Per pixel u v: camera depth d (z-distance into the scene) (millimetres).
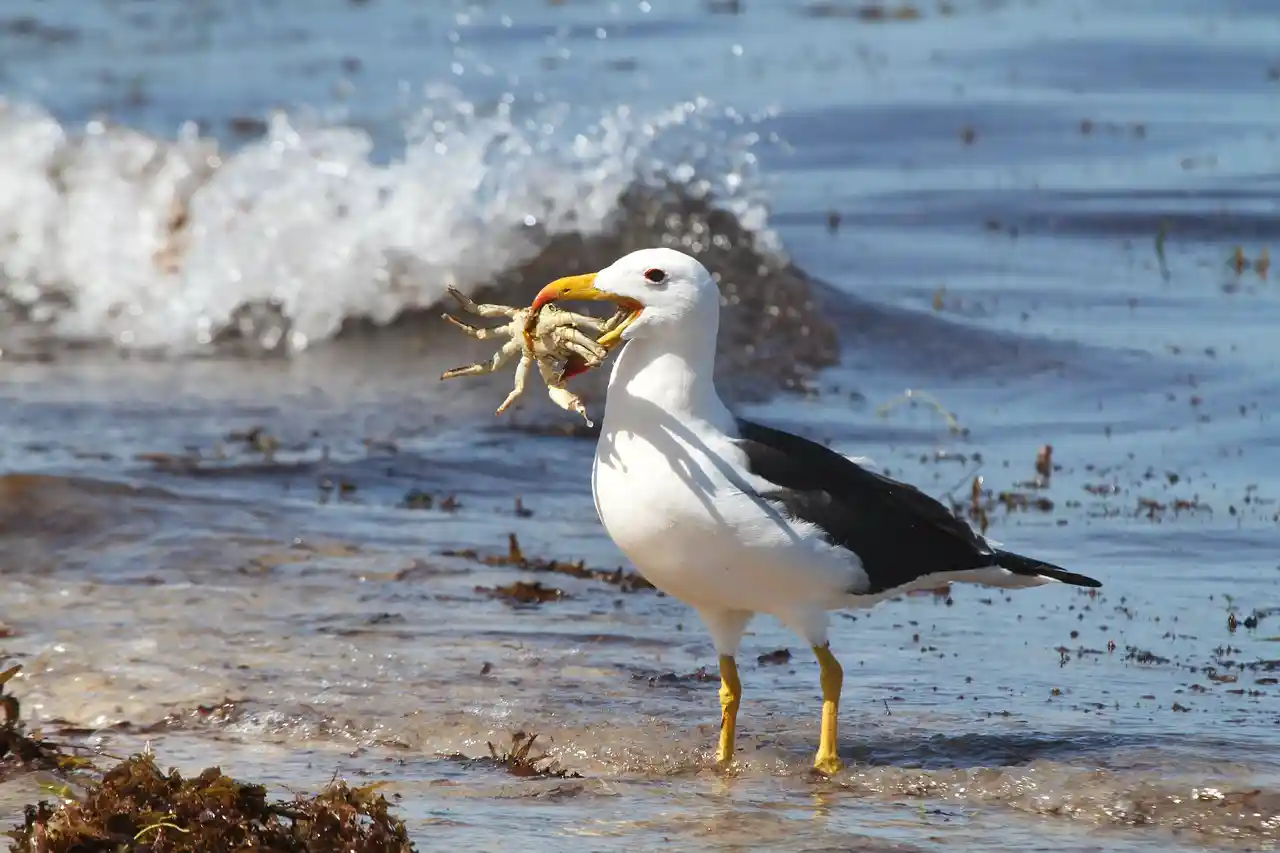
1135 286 20391
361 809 7422
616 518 8805
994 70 32688
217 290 18688
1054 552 12469
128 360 17594
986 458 14844
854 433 15586
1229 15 38094
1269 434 15359
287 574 11656
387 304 18516
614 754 9039
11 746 8656
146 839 7246
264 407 16000
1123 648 10680
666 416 8672
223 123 27531
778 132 27750
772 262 19281
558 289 8789
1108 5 39594
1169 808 8273
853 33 36406
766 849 7680
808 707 9750
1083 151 27156
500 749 9086
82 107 28891
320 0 40625
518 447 15008
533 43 34906
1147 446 15117
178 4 39938
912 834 7926
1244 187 24812
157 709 9438
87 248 19438
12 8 38906
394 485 13906
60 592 11141
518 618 11055
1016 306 19484
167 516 12523
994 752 9008
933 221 23297
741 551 8633
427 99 29000
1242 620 11180
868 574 8859
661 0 40312
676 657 10523
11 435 14844
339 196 19391
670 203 19703
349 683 9836
